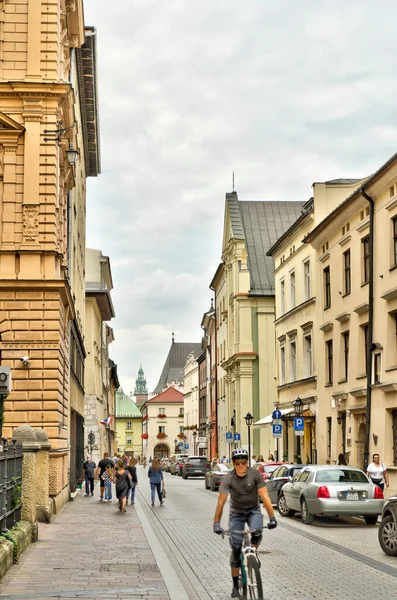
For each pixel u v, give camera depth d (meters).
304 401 47.12
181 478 79.00
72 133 32.12
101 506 33.19
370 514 23.86
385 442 32.84
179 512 31.14
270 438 70.38
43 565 15.30
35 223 28.19
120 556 16.84
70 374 35.50
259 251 75.56
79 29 34.50
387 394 32.91
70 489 37.41
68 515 27.81
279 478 30.75
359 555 17.58
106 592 12.44
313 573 15.02
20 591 12.44
